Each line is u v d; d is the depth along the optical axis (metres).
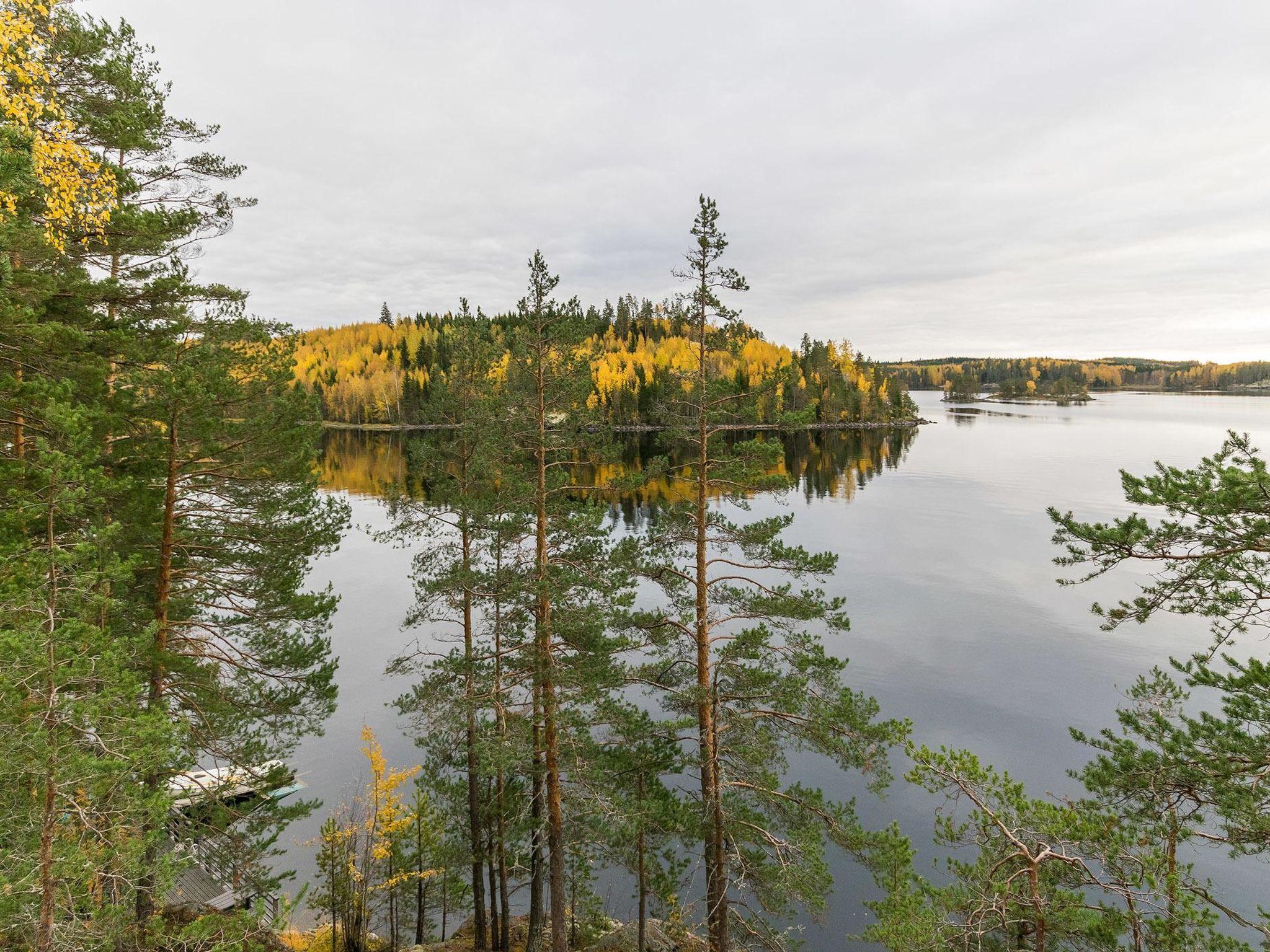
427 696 13.56
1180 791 8.18
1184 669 8.02
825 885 11.05
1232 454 7.27
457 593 13.88
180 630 11.62
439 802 17.78
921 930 8.74
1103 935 8.25
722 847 12.16
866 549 50.62
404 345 182.50
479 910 14.97
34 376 9.93
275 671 12.37
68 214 8.92
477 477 14.57
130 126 10.61
